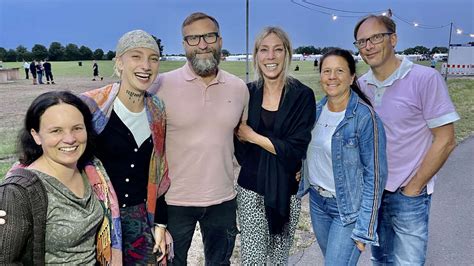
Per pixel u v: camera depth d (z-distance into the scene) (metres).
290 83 2.84
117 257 2.17
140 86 2.28
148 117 2.42
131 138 2.35
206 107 2.71
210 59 2.67
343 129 2.60
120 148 2.32
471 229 4.27
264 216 2.90
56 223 1.82
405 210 2.81
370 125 2.52
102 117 2.24
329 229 2.82
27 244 1.73
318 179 2.80
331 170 2.72
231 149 2.87
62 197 1.83
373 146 2.52
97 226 2.00
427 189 2.83
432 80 2.61
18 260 1.71
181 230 2.85
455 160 7.20
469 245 3.91
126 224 2.41
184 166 2.76
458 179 6.04
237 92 2.82
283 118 2.76
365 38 2.71
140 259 2.49
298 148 2.73
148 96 2.47
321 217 2.86
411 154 2.73
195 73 2.72
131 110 2.34
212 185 2.79
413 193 2.76
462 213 4.70
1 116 11.63
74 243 1.88
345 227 2.66
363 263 3.61
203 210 2.82
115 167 2.34
